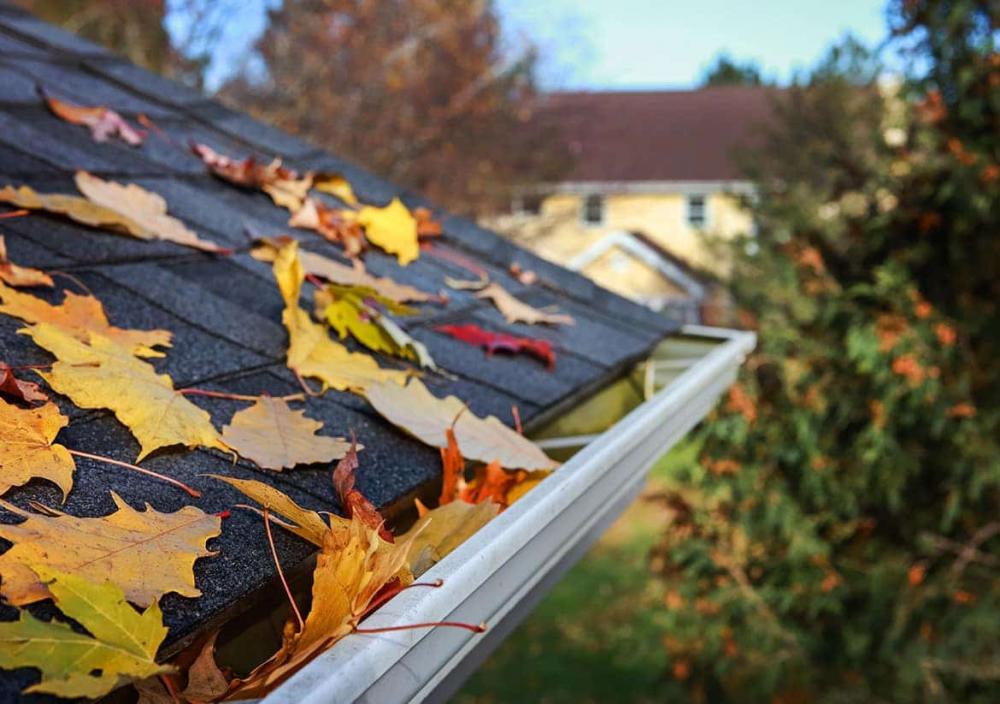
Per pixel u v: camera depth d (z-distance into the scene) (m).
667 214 22.23
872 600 7.51
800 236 8.74
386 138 13.94
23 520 0.88
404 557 0.97
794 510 7.95
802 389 8.01
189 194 2.13
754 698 7.98
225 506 1.03
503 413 1.61
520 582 1.23
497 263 2.68
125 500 0.98
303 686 0.73
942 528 7.36
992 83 7.05
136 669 0.75
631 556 13.30
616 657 10.62
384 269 2.20
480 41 14.40
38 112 2.21
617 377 2.25
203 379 1.32
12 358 1.16
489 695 9.93
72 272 1.51
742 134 22.36
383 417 1.41
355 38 13.51
